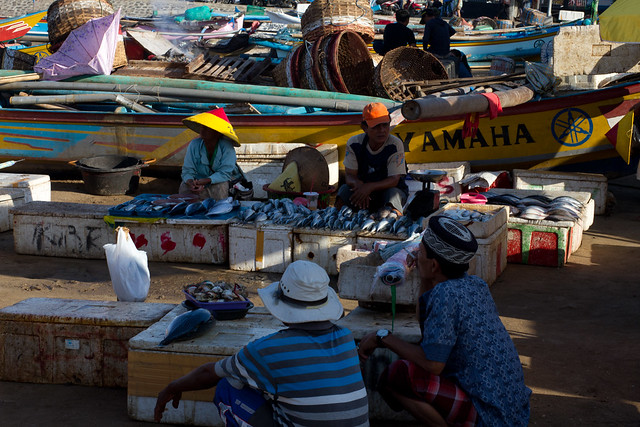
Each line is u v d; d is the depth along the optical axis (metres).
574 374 4.72
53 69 11.42
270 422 3.15
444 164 9.88
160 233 7.34
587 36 9.74
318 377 3.03
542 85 9.66
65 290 6.48
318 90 11.08
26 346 4.58
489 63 20.67
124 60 12.17
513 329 5.55
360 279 4.66
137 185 10.62
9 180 8.98
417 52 11.27
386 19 22.06
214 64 12.20
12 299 6.16
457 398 3.26
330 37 11.15
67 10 12.45
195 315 4.13
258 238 7.01
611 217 9.24
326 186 8.80
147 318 4.47
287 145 10.02
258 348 3.06
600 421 4.08
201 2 28.53
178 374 4.04
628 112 9.20
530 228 7.22
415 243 5.09
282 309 3.10
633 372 4.75
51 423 4.06
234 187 8.52
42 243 7.61
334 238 6.82
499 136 9.77
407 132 10.00
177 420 4.09
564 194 8.32
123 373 4.51
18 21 16.28
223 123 7.60
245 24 20.75
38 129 10.97
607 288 6.55
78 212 7.52
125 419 4.14
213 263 7.34
